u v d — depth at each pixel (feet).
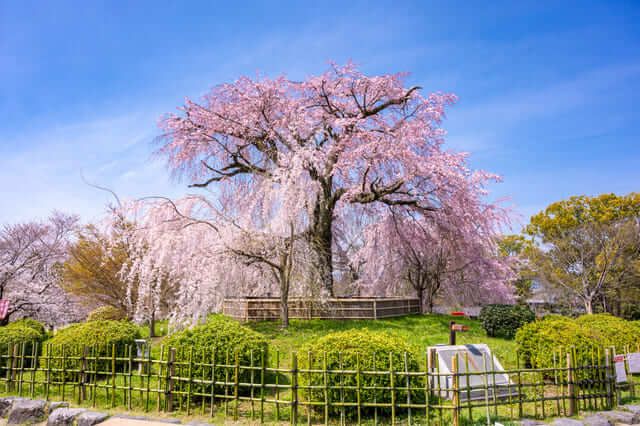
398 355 16.89
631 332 25.76
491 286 55.01
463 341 30.96
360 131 45.01
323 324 37.24
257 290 43.11
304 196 36.96
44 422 18.31
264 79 48.06
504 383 19.11
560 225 96.89
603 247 80.02
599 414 16.85
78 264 46.19
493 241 52.70
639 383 19.62
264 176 42.29
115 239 41.14
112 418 16.99
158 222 36.42
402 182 42.88
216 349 18.95
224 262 35.47
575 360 17.56
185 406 18.21
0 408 19.54
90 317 43.96
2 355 23.44
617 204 94.48
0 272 56.18
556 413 17.04
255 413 17.16
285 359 24.77
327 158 42.24
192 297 33.24
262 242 37.52
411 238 54.29
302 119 44.70
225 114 47.57
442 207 46.24
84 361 19.99
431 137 48.11
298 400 17.65
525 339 23.52
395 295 59.98
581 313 83.71
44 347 23.40
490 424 15.40
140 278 34.55
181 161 47.75
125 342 23.18
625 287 80.23
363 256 59.62
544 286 85.51
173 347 18.93
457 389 15.21
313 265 38.75
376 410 15.66
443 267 54.95
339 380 16.39
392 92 50.03
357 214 49.73
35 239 65.87
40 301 55.98
